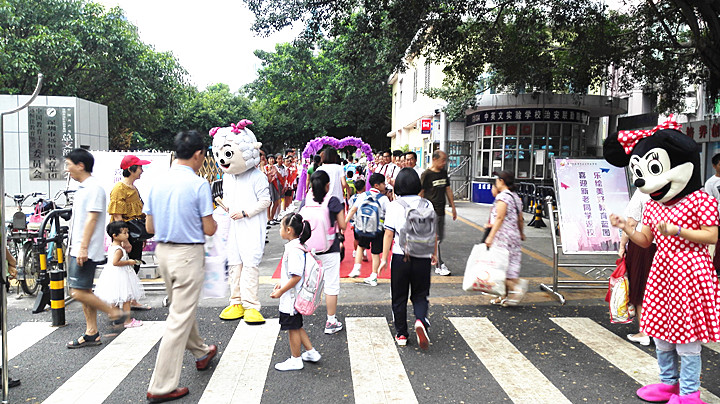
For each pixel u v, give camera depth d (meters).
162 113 25.25
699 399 3.46
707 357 4.52
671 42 10.66
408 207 4.68
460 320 5.52
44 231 5.86
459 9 9.66
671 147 3.39
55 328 5.18
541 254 9.33
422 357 4.47
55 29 17.92
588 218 6.46
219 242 4.13
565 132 17.92
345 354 4.53
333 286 5.04
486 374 4.12
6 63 16.47
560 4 10.18
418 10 9.27
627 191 6.59
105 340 4.83
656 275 3.60
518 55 10.97
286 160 14.75
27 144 15.09
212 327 5.22
